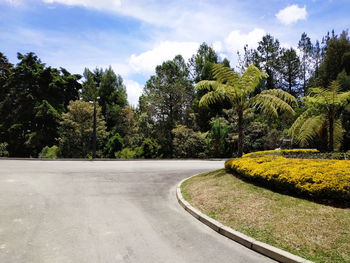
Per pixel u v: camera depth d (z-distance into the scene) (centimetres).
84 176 1059
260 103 952
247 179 762
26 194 733
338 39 3281
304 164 695
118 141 3109
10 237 434
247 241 420
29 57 3997
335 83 1008
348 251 358
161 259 371
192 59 4000
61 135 3269
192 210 594
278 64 4084
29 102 3703
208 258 378
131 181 980
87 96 4625
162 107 3334
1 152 3147
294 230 433
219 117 2948
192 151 2634
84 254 379
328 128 1135
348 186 493
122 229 486
